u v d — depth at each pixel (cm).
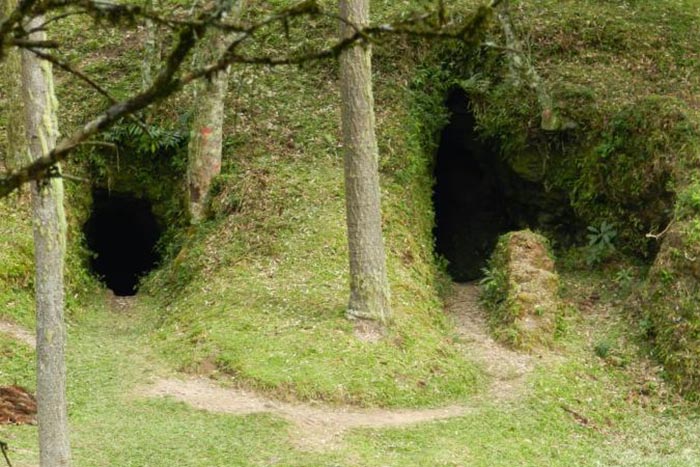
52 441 849
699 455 1163
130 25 327
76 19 2069
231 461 1012
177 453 1023
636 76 1847
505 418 1205
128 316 1520
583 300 1591
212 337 1313
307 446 1063
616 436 1244
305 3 327
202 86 1636
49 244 836
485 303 1581
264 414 1137
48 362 845
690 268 1443
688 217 1505
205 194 1661
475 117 1841
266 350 1276
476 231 1930
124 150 1778
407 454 1067
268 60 320
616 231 1697
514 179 1839
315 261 1495
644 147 1658
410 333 1355
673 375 1373
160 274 1622
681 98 1762
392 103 1830
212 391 1209
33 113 819
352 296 1349
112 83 1886
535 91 1752
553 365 1375
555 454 1134
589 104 1755
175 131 1772
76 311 1489
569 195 1759
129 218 1850
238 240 1564
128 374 1254
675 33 1953
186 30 310
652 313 1466
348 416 1171
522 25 1944
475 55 1881
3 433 1041
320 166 1702
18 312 1373
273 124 1788
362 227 1333
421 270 1571
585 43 1923
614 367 1407
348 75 1301
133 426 1087
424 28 329
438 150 1941
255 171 1675
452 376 1295
